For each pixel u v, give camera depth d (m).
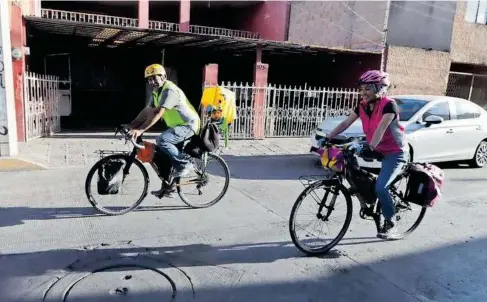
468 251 4.43
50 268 3.64
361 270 3.90
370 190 4.23
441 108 8.39
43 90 10.12
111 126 12.80
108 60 15.36
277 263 3.96
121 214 4.97
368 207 4.37
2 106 6.78
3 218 4.71
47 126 10.34
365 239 4.64
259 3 17.89
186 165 5.08
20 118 8.98
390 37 13.91
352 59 14.18
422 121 8.02
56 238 4.24
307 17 16.52
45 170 6.91
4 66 6.66
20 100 8.89
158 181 6.50
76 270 3.62
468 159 8.92
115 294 3.29
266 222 5.00
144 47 14.50
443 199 6.43
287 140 11.59
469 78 16.23
